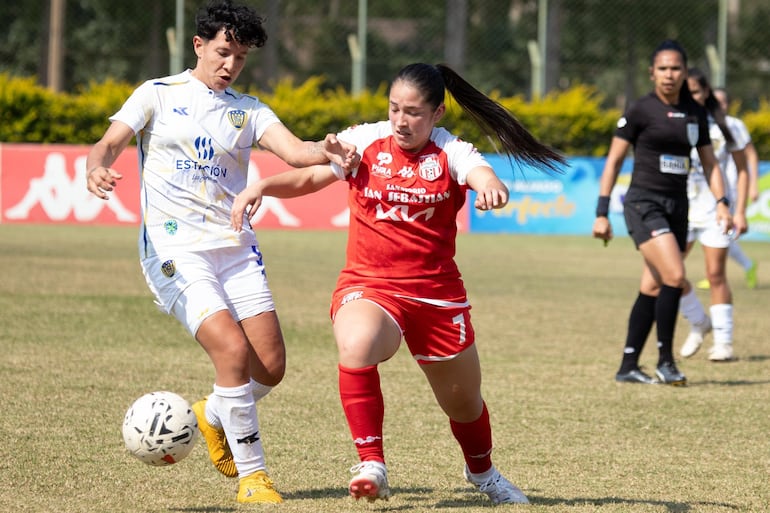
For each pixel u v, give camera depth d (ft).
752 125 276.21
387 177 49.98
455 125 253.85
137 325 111.04
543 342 111.24
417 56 383.45
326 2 384.68
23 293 131.23
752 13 393.29
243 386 52.60
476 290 155.02
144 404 51.57
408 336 51.67
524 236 257.14
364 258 51.11
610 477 59.06
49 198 237.25
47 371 84.84
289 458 61.62
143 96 54.24
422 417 73.61
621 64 397.80
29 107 257.75
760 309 143.74
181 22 265.13
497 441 67.46
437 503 52.70
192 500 52.16
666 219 89.81
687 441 68.59
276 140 54.80
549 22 383.65
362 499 52.44
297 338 108.37
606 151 274.16
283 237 231.71
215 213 55.06
